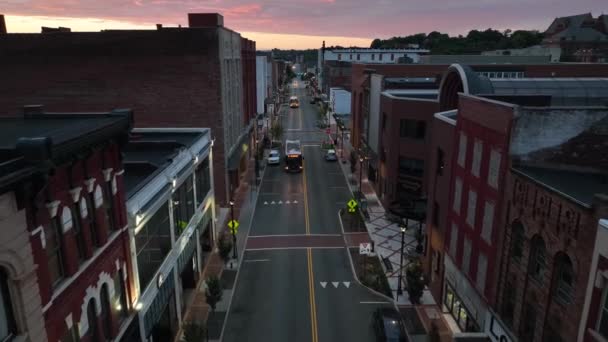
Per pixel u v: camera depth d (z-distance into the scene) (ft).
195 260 102.73
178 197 89.61
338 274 107.55
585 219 48.37
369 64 215.10
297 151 203.51
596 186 57.26
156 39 136.15
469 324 81.35
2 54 136.98
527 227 61.11
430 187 102.58
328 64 447.83
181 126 143.43
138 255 68.44
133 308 64.90
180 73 138.72
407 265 110.73
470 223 79.30
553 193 54.60
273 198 165.68
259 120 301.63
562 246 52.90
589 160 63.26
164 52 137.28
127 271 63.62
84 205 51.67
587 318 48.21
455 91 110.63
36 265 40.78
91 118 62.59
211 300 85.87
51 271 45.57
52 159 42.63
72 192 48.24
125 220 62.64
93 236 54.80
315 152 242.17
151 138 118.62
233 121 170.19
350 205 133.80
